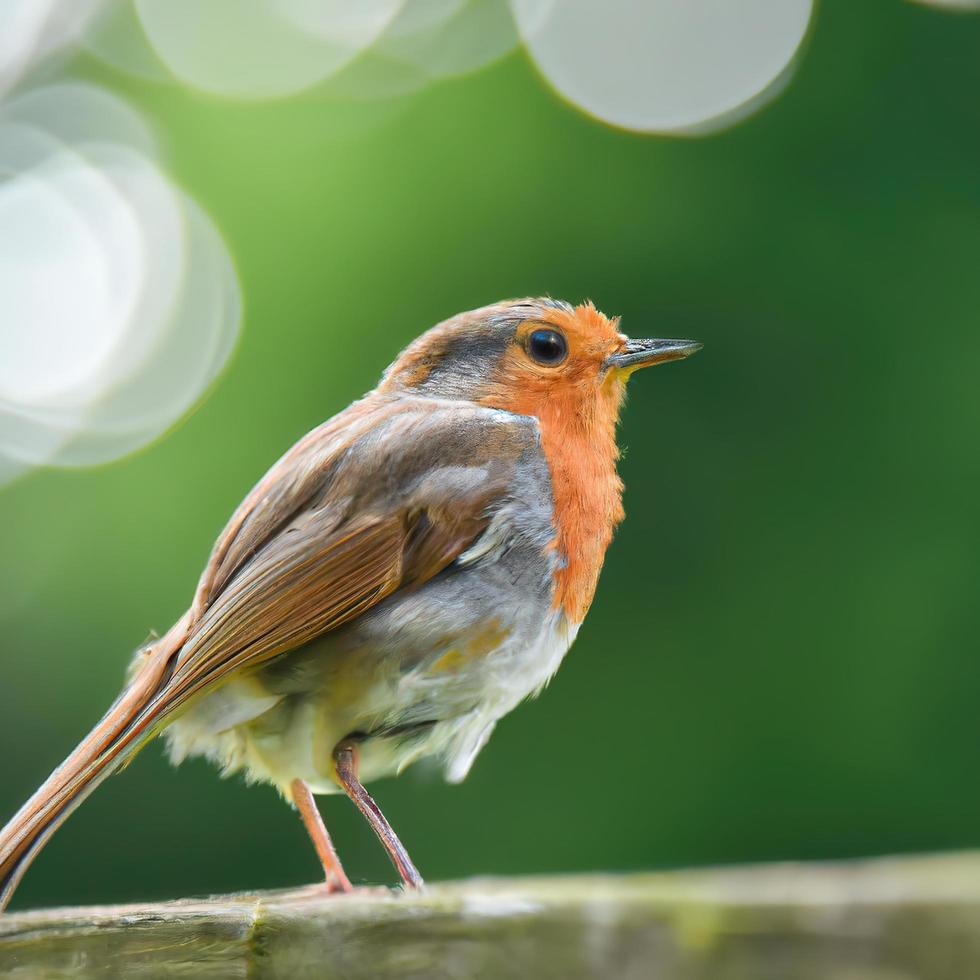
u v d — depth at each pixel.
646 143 13.45
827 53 13.21
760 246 12.98
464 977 4.21
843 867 4.85
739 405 12.79
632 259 13.19
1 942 4.57
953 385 12.41
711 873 5.07
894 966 3.79
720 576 12.52
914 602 12.20
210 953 4.54
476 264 13.47
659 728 12.35
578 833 12.16
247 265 14.09
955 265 12.62
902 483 12.43
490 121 13.90
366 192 13.98
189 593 13.06
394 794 12.12
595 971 4.05
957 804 11.87
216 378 13.86
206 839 12.18
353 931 4.36
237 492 13.29
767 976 3.88
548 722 12.38
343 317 13.63
